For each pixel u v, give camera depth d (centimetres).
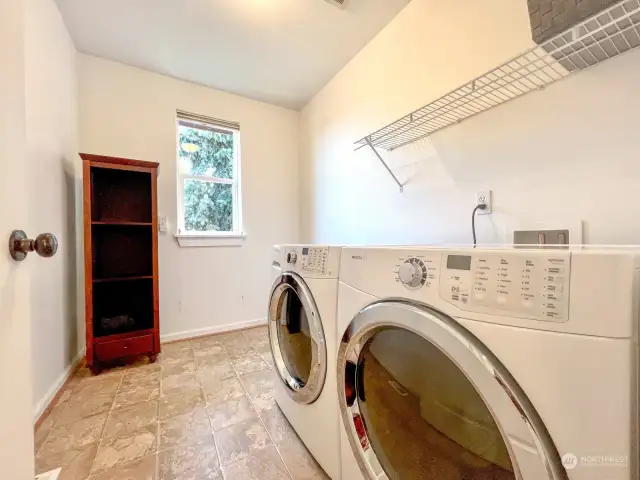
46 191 165
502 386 52
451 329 60
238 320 289
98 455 118
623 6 75
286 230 317
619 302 42
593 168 105
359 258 89
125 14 186
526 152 124
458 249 64
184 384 178
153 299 215
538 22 90
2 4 62
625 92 98
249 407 153
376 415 86
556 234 114
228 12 184
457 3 148
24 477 65
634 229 96
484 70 136
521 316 50
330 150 265
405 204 186
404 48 182
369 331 82
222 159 288
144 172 216
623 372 41
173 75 254
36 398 143
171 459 116
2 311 59
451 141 156
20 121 68
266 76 257
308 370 125
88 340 190
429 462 72
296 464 113
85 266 191
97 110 227
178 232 259
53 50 176
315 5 178
